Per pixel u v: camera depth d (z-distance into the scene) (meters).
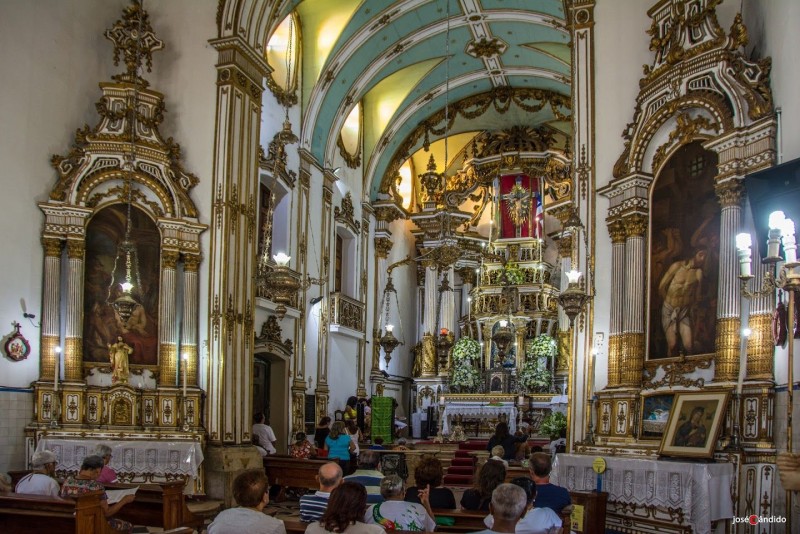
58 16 12.46
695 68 9.66
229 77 13.28
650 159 10.59
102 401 12.05
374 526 4.54
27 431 11.41
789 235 6.14
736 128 8.82
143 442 11.55
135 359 12.45
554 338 24.12
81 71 12.86
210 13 13.55
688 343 9.56
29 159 11.83
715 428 8.40
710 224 9.42
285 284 11.17
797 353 7.75
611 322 10.71
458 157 26.42
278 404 16.47
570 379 11.12
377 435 20.50
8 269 11.38
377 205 23.64
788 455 4.87
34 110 11.95
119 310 10.65
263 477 5.16
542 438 20.48
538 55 20.28
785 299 7.99
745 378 8.55
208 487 11.94
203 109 13.33
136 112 12.77
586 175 11.42
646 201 10.52
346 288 21.78
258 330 15.38
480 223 27.31
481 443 18.83
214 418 12.38
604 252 11.12
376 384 22.83
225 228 12.88
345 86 19.20
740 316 8.70
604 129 11.41
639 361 10.27
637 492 9.02
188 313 12.65
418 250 27.45
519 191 25.48
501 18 18.66
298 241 17.56
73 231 12.09
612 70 11.46
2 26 11.54
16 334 11.40
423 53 20.27
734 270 8.75
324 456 14.41
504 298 24.20
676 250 9.96
